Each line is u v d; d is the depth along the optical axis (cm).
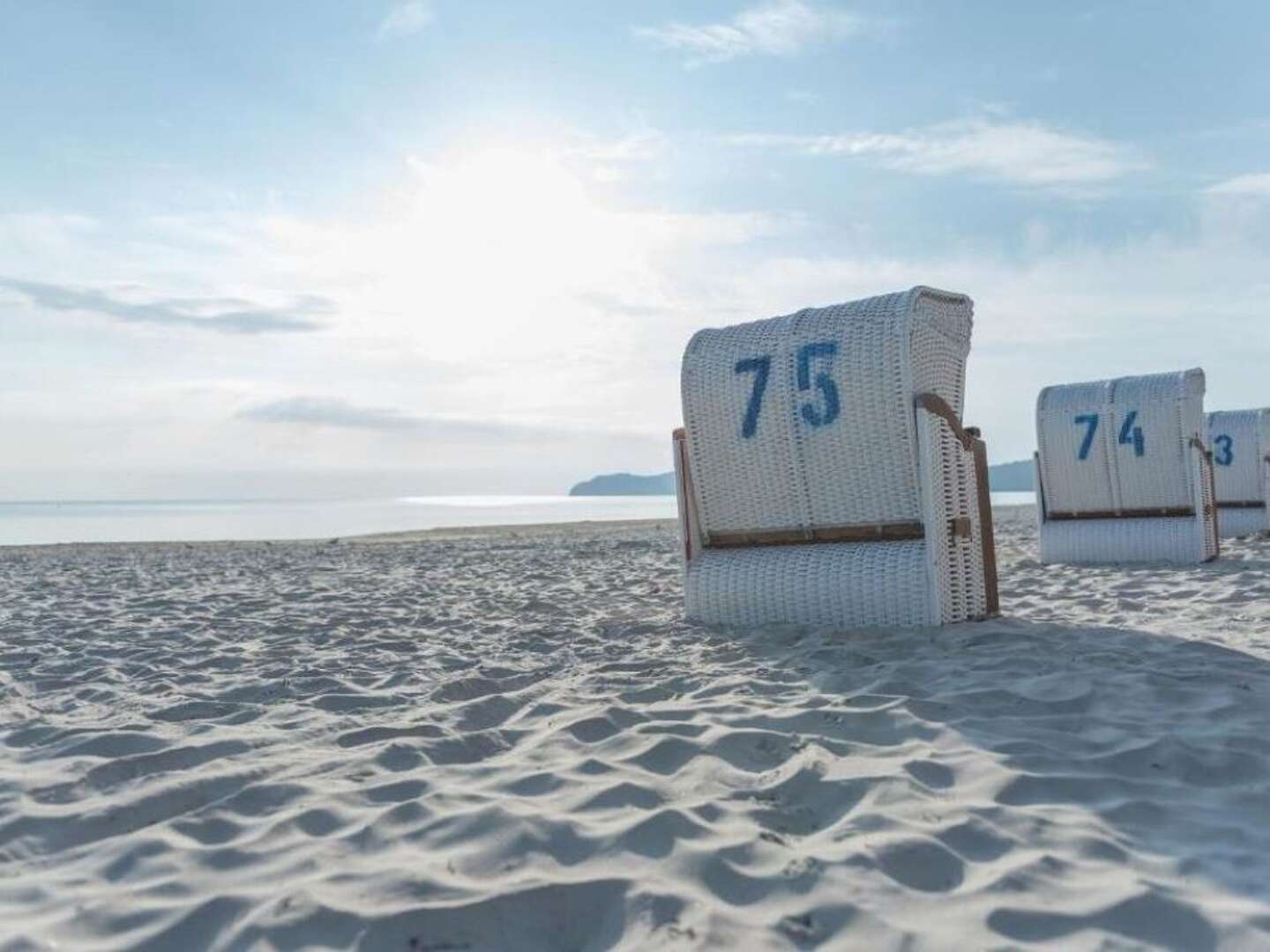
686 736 345
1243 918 198
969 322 611
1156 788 281
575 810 272
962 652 483
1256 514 1252
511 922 207
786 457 598
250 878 232
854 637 538
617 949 197
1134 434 923
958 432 572
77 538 2803
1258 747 315
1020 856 232
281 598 816
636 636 596
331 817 271
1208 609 623
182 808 288
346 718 397
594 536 1825
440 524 3956
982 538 592
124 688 472
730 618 621
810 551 598
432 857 241
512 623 662
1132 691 388
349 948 196
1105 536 938
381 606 761
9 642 604
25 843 262
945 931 197
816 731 351
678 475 651
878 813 259
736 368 614
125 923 212
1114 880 219
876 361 557
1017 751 314
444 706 414
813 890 216
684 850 238
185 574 1094
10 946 200
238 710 416
